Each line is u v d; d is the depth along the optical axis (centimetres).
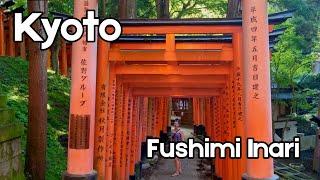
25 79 1466
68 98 1598
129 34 873
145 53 893
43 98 802
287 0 2488
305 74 2612
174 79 1159
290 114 2617
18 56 1741
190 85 1294
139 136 1552
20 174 742
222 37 924
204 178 1514
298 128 2684
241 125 869
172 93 1427
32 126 795
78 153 658
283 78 2367
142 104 1691
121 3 1541
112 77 985
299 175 1828
